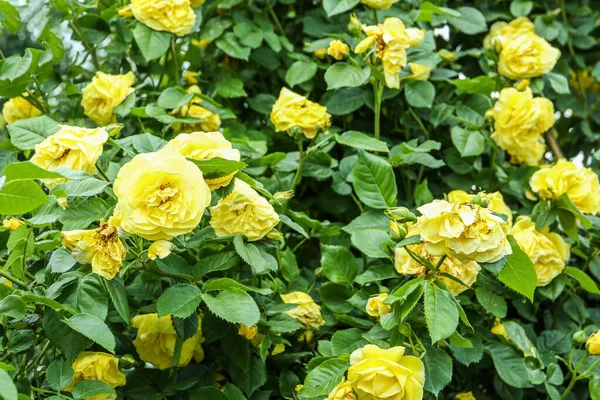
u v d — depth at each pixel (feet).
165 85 6.35
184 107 5.98
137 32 5.80
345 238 6.08
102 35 6.24
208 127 6.03
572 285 5.94
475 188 6.29
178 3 5.76
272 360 5.45
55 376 4.83
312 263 6.06
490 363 5.79
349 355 4.97
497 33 6.59
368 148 5.62
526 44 6.06
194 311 5.01
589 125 7.02
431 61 5.86
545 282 5.63
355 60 5.89
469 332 5.45
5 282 5.02
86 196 4.85
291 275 5.65
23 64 5.71
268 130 6.38
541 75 6.25
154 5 5.74
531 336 5.75
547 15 6.63
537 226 5.65
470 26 6.41
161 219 4.69
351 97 6.18
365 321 5.37
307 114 5.72
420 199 5.84
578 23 6.91
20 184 4.49
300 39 6.63
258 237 5.04
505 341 5.61
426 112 6.30
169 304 4.86
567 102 6.85
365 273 5.34
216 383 5.41
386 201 5.42
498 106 5.95
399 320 4.93
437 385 5.13
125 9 5.90
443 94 6.34
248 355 5.26
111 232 4.77
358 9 6.47
